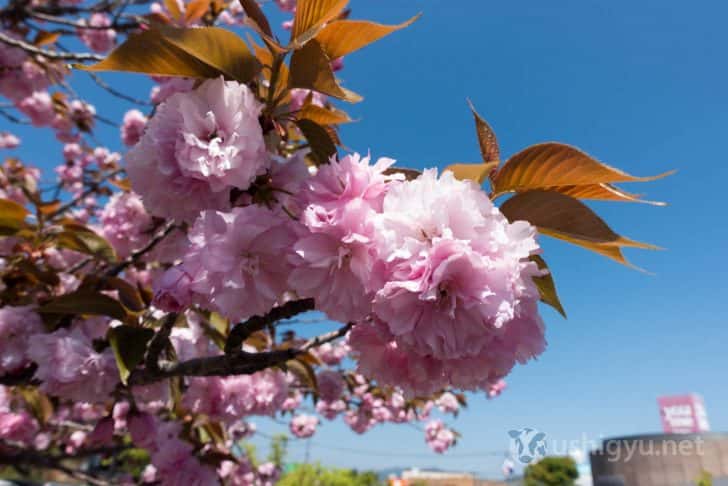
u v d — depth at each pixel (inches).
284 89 48.8
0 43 150.3
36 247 97.5
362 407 246.4
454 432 297.3
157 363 59.7
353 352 45.6
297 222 39.4
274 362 54.9
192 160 40.8
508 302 34.4
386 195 36.8
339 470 713.6
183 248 105.3
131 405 86.2
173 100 43.3
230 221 39.0
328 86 45.5
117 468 230.7
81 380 67.2
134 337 56.4
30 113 190.1
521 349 39.5
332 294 37.8
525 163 40.9
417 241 34.9
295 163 48.2
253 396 109.0
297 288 37.8
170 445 93.8
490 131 45.8
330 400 180.2
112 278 84.7
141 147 43.0
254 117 42.9
